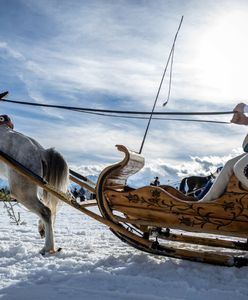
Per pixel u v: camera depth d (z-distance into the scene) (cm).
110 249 438
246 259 329
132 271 321
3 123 433
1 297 254
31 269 328
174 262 350
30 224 747
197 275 312
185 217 330
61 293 263
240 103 357
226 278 305
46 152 429
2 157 396
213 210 322
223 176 327
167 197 335
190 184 734
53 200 417
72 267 336
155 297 256
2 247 415
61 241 497
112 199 353
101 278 299
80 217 1016
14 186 411
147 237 390
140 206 344
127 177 395
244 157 309
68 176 432
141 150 416
